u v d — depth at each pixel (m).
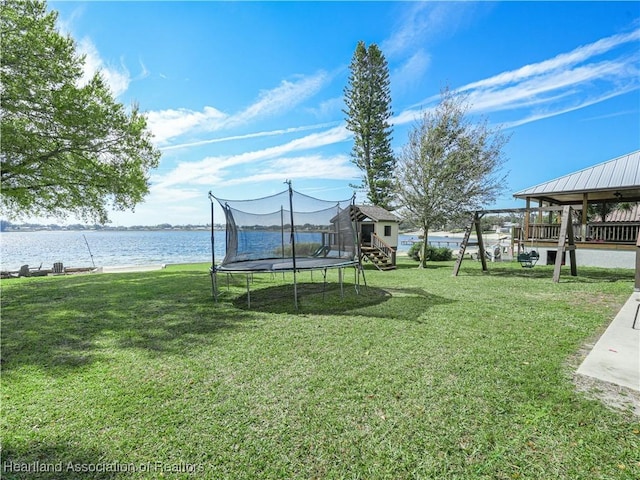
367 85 21.38
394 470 1.87
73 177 10.30
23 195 9.62
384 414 2.43
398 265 14.87
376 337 4.23
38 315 5.57
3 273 15.26
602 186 11.07
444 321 4.92
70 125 9.08
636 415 2.35
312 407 2.54
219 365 3.40
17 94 8.33
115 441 2.14
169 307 6.12
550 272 10.72
